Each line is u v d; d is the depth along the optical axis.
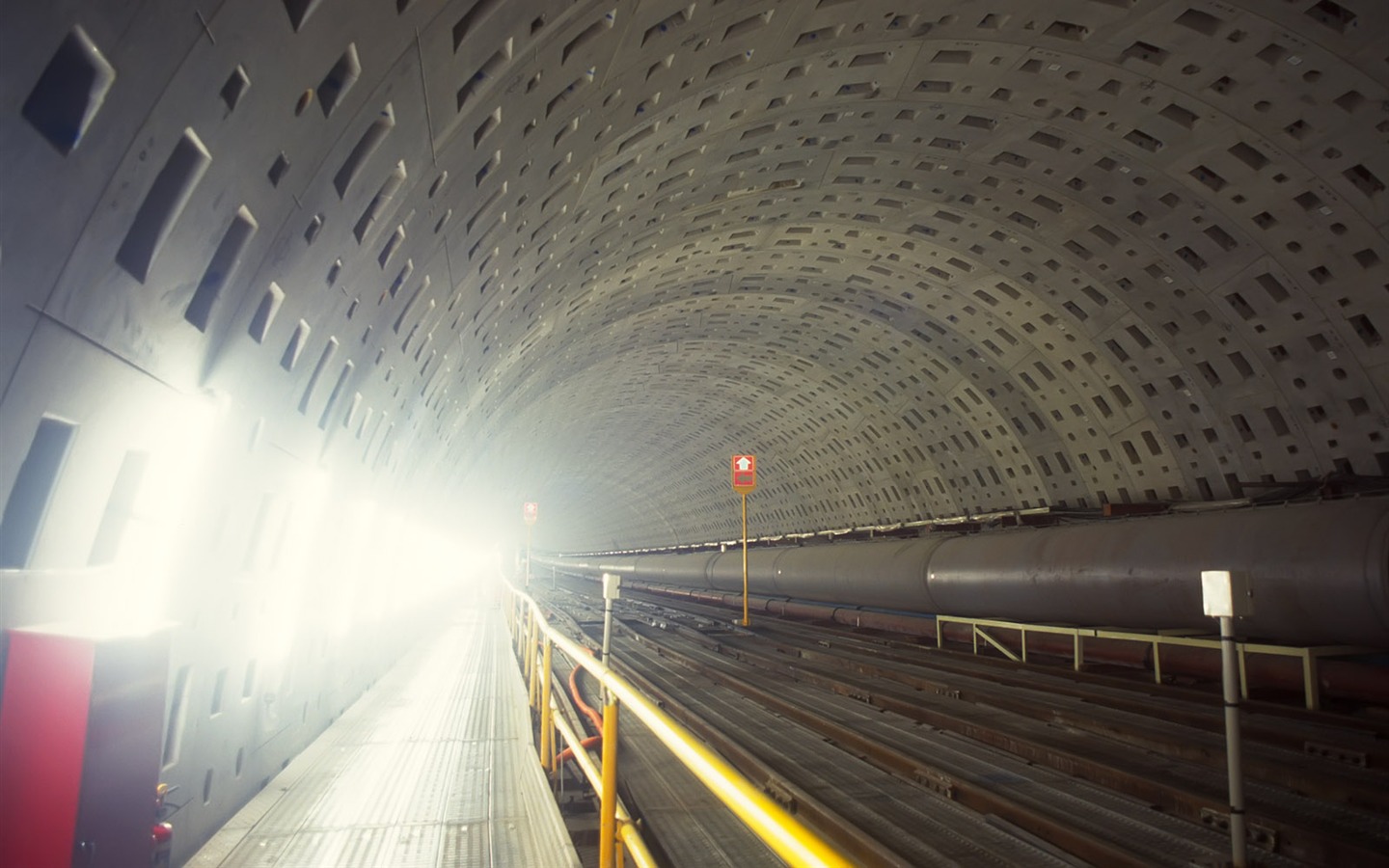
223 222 4.06
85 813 2.67
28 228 2.61
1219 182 14.53
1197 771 7.68
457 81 6.29
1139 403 20.53
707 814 6.38
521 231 12.49
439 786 6.77
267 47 3.64
